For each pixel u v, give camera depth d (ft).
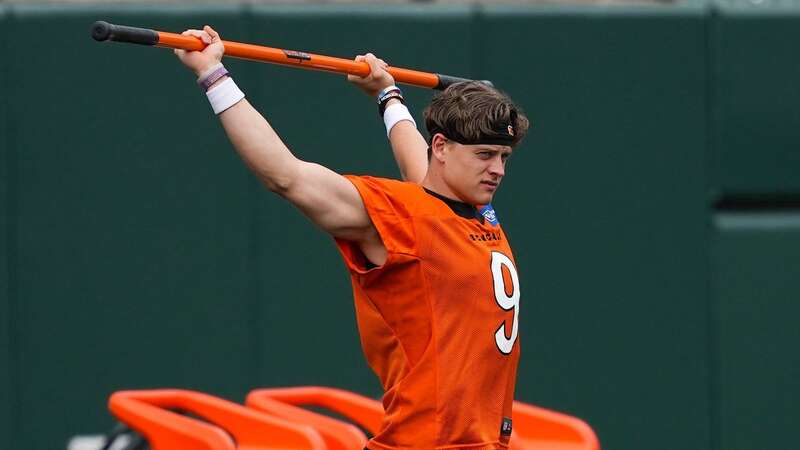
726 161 81.10
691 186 80.79
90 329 76.74
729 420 81.15
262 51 42.32
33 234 76.23
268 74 77.46
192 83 77.10
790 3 83.51
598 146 80.02
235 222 77.71
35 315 76.43
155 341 77.20
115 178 76.64
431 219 40.55
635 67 80.18
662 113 80.43
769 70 81.05
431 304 40.65
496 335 41.83
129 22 76.02
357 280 41.32
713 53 80.79
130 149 76.69
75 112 76.23
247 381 77.92
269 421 51.42
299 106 77.71
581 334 80.18
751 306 81.10
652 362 80.69
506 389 43.14
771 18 80.94
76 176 76.38
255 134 38.96
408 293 40.63
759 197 81.82
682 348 80.84
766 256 81.15
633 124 80.28
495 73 79.20
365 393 78.64
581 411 80.33
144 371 77.15
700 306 80.94
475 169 41.04
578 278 80.07
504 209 79.51
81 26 76.02
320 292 78.38
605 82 79.92
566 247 79.97
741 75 81.00
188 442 50.19
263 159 38.91
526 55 79.41
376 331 41.60
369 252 41.01
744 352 81.20
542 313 79.92
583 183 79.97
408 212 40.37
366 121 78.28
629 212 80.33
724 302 81.05
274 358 78.13
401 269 40.47
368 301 41.39
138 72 76.64
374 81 48.08
